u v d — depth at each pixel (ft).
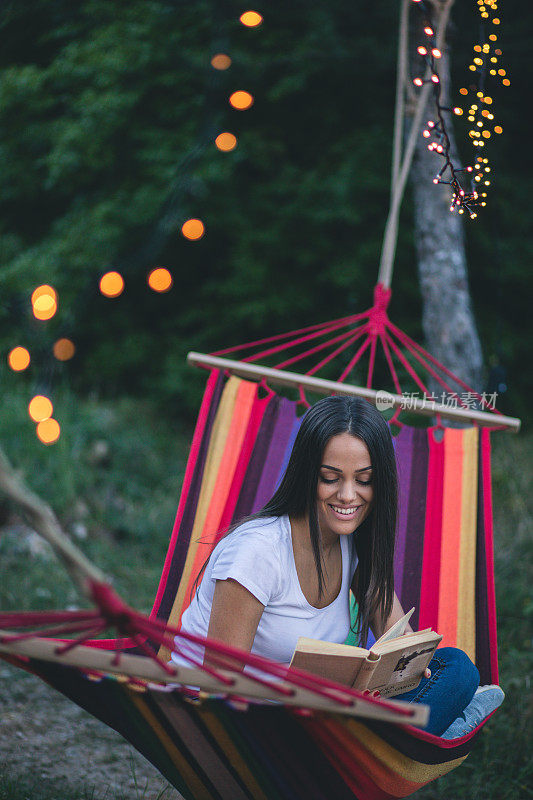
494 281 29.71
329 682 5.82
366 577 7.79
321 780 6.61
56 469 19.38
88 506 19.38
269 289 29.04
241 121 28.55
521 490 18.74
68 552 5.04
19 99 24.30
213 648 5.68
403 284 28.55
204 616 7.47
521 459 20.90
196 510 9.73
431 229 14.37
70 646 5.97
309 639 6.54
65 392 23.67
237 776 6.77
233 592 7.06
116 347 30.07
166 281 20.76
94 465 21.54
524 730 10.97
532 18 23.40
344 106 28.71
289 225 28.66
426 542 9.81
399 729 6.10
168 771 7.11
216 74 21.47
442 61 12.37
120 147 26.78
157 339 30.50
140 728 6.66
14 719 11.25
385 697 7.27
